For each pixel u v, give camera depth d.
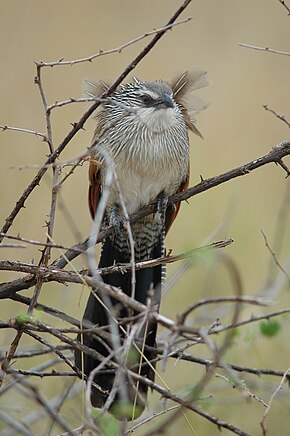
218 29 18.66
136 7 18.81
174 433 9.77
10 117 14.95
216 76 17.06
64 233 12.61
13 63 16.55
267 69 17.27
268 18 18.89
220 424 6.78
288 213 13.74
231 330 8.05
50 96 15.95
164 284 10.02
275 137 15.68
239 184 14.59
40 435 9.27
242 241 13.26
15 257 11.77
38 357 10.39
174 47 18.14
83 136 14.79
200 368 10.61
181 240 13.41
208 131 15.75
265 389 9.81
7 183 13.52
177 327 6.00
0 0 17.69
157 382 10.53
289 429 9.81
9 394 9.87
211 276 10.88
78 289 11.43
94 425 6.46
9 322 7.34
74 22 18.11
